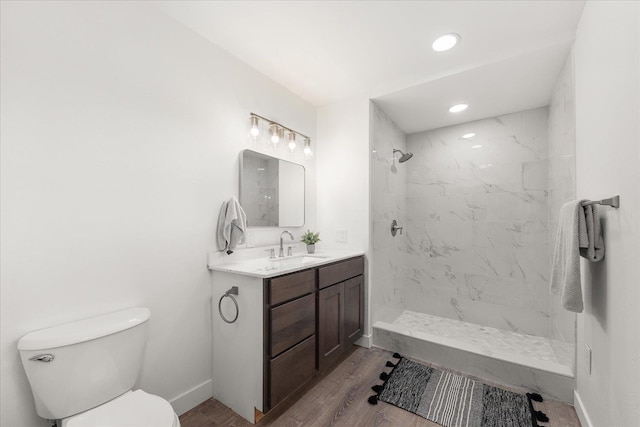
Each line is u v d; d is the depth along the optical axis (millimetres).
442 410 1623
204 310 1738
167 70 1588
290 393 1608
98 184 1309
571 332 1740
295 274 1674
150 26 1515
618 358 1068
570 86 1783
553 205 2371
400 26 1680
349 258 2260
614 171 1108
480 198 2918
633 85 953
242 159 1994
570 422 1529
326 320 1937
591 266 1373
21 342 1029
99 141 1316
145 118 1487
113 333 1170
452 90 2336
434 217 3182
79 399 1085
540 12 1541
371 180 2537
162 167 1556
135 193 1439
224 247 1836
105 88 1340
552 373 1730
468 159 2994
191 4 1515
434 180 3191
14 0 1095
